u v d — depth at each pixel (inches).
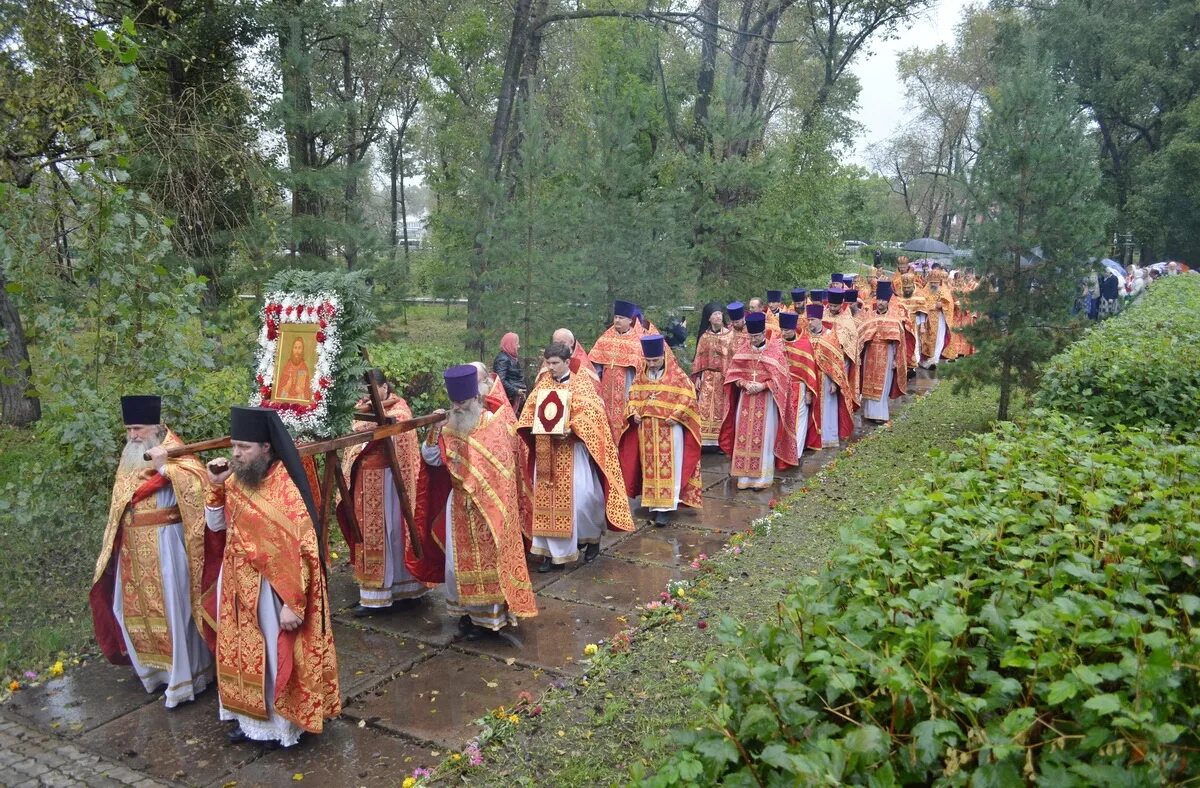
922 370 770.8
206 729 217.2
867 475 436.8
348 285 238.4
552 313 567.5
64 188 321.1
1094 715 108.3
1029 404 475.8
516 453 316.5
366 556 279.7
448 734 211.8
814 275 868.0
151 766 200.8
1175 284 822.5
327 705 207.2
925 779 109.4
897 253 1316.4
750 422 424.8
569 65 1050.1
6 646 256.4
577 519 321.7
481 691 232.4
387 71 1013.2
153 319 298.5
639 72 980.6
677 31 1112.2
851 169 1101.7
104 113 301.0
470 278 575.5
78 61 466.9
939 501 183.2
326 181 577.0
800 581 152.0
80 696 234.7
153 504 226.1
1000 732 105.0
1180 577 156.0
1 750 208.1
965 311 482.9
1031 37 481.4
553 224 565.6
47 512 301.4
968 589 141.1
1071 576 144.0
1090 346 370.9
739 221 725.3
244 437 198.2
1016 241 457.1
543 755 201.8
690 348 690.8
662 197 637.3
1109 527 163.0
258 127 627.8
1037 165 451.5
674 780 110.7
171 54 589.0
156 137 524.1
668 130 952.9
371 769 198.4
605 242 598.9
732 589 293.3
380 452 278.1
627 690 228.4
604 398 432.5
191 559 225.8
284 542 198.1
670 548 344.2
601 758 198.4
